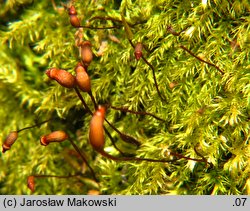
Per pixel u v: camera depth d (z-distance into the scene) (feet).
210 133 0.21
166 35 0.21
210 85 0.21
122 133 0.21
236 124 0.20
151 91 0.21
